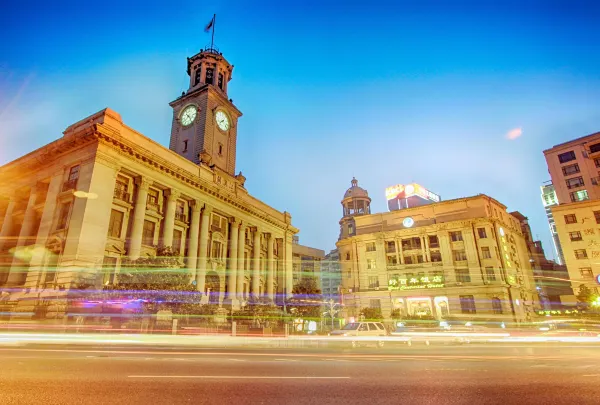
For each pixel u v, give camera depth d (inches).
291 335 1248.2
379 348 812.0
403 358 553.6
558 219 2357.3
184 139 1995.6
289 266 2313.0
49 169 1343.5
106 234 1174.3
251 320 1402.6
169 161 1465.3
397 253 2536.9
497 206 2551.7
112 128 1229.7
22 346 628.7
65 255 1092.5
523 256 2711.6
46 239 1182.3
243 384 307.3
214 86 2107.5
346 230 3380.9
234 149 2150.6
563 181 2536.9
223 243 1796.3
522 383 327.3
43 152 1346.0
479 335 1160.8
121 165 1283.2
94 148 1207.6
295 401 251.4
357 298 2529.5
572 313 2113.7
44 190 1387.8
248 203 1969.7
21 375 322.7
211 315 1144.2
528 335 1317.7
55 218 1202.0
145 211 1359.5
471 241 2298.2
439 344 1026.7
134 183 1363.2
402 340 935.0
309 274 3250.5
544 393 284.8
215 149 1983.3
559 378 356.8
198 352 610.9
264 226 2140.7
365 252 2650.1
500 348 847.1
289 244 2374.5
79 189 1181.7
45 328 900.6
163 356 517.3
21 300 1083.3
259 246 2058.3
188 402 241.9
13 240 1424.7
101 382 299.1
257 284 1982.0
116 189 1286.9
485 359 543.8
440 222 2463.1
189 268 1513.3
